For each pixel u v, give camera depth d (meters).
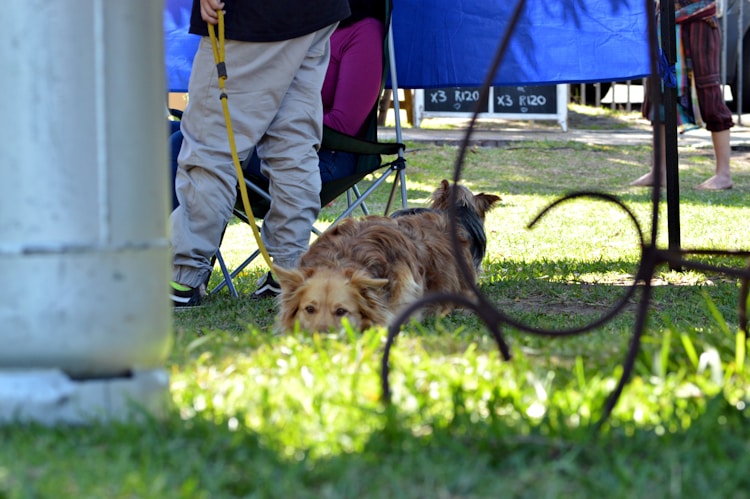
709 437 2.94
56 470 2.76
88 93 3.02
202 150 6.89
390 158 17.52
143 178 3.12
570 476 2.79
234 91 6.79
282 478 2.73
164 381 3.29
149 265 3.15
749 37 21.08
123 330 3.11
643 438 3.01
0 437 3.00
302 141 7.09
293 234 7.28
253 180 7.50
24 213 3.00
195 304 7.28
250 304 7.32
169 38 9.95
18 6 2.96
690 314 6.61
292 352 4.18
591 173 16.91
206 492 2.59
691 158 18.09
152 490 2.58
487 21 9.78
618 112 24.17
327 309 5.88
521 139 19.56
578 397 3.41
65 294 3.02
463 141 3.36
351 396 3.44
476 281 7.95
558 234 11.51
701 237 10.64
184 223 7.07
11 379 3.10
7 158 2.99
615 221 12.38
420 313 6.68
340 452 2.94
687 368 3.73
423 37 9.97
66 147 2.99
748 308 4.99
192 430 3.11
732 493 2.59
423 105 20.86
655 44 3.48
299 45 6.79
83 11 3.00
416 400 3.39
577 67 9.69
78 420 3.14
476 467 2.79
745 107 22.58
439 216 7.49
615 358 3.95
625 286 8.00
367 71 8.20
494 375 3.72
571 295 7.64
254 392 3.56
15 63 2.97
